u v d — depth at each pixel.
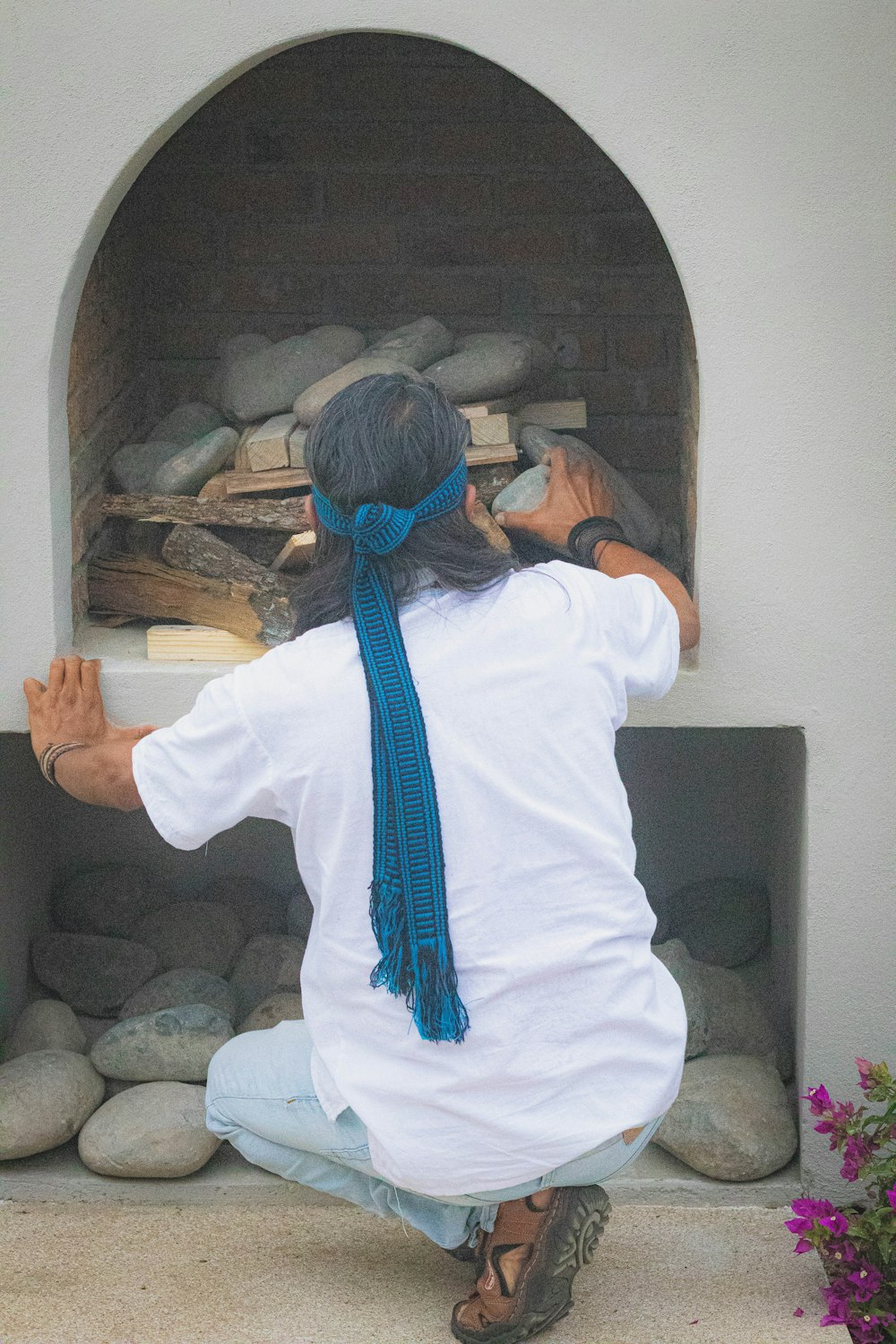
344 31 2.57
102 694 2.80
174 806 2.07
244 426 3.38
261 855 3.93
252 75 3.68
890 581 2.72
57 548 2.77
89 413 3.12
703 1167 2.88
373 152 3.71
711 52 2.53
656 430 3.76
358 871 2.00
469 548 2.04
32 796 3.57
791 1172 2.92
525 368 3.14
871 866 2.82
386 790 1.94
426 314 3.80
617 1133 2.04
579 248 3.73
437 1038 1.95
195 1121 2.91
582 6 2.53
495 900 1.97
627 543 2.66
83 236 2.63
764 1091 2.96
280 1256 2.66
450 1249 2.43
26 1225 2.79
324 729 1.97
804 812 2.85
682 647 2.54
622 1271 2.62
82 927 3.70
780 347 2.64
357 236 3.76
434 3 2.53
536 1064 2.00
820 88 2.53
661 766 3.78
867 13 2.50
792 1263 2.65
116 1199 2.88
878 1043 2.88
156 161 3.71
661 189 2.60
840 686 2.76
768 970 3.56
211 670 2.79
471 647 1.98
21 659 2.79
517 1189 2.14
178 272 3.78
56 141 2.59
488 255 3.76
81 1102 3.00
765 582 2.73
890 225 2.58
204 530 2.92
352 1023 2.07
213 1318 2.44
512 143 3.69
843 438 2.67
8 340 2.66
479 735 1.96
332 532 2.04
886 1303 2.48
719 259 2.62
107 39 2.55
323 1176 2.36
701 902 3.72
